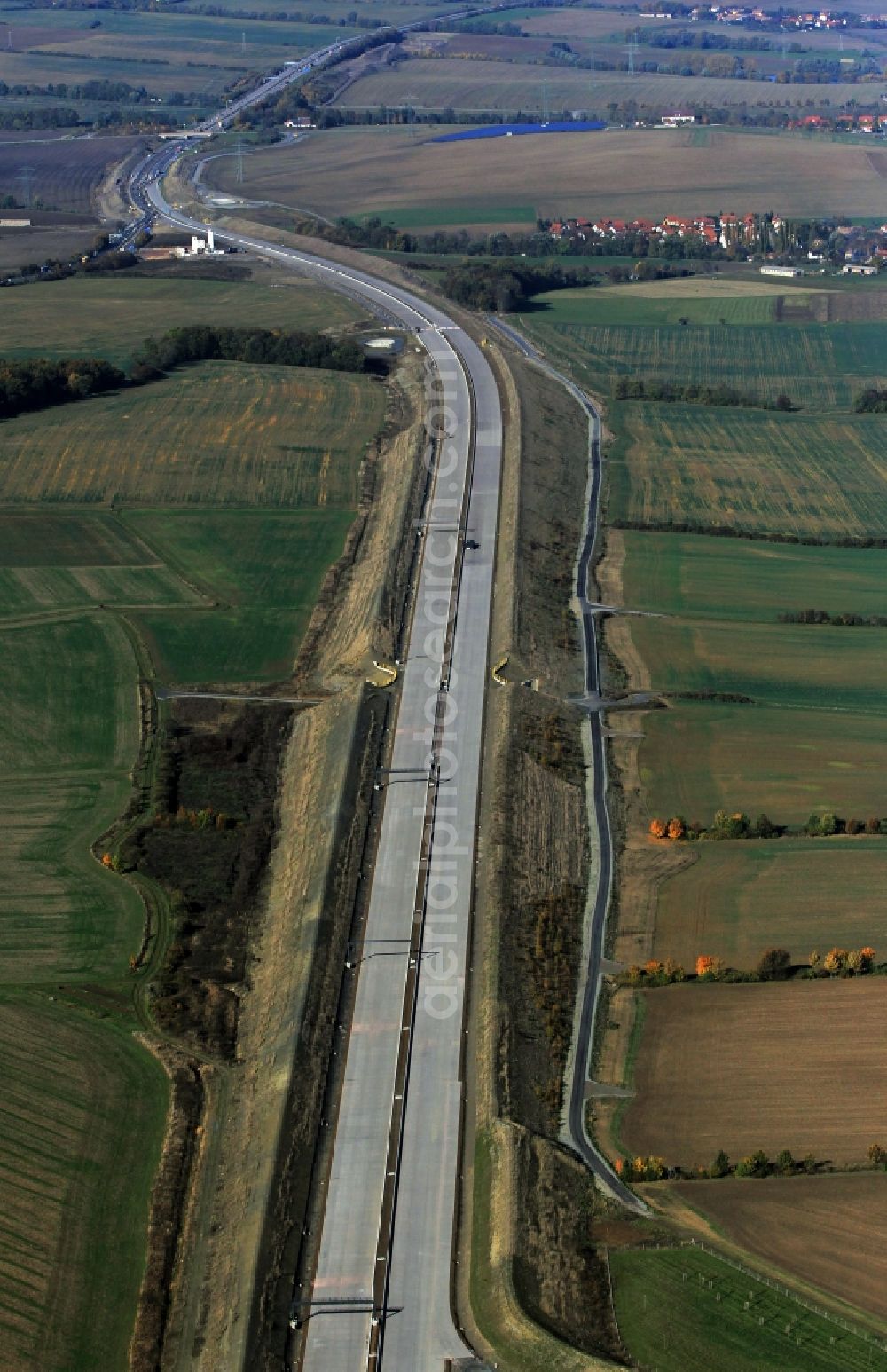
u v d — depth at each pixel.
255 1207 87.56
